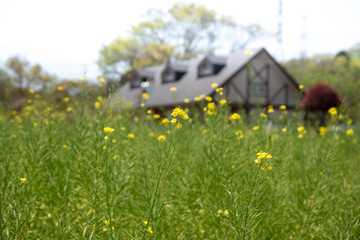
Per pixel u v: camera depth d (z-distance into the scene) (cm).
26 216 274
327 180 379
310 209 332
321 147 491
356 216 263
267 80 2388
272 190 325
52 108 446
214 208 305
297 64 4919
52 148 395
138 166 368
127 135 409
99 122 352
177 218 319
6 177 290
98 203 268
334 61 4644
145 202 266
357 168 430
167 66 2831
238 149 377
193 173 380
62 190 344
